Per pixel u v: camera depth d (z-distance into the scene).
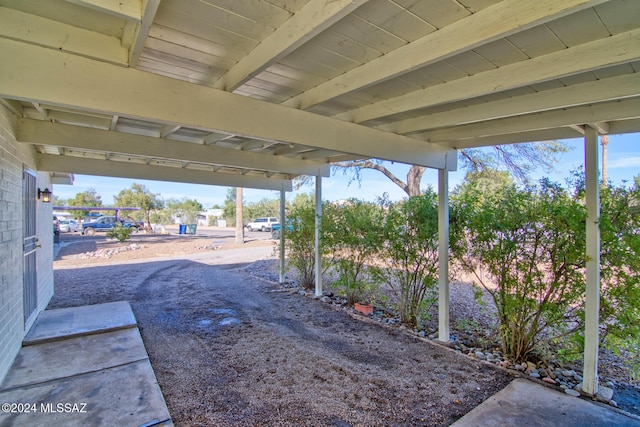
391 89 2.55
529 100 2.46
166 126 4.00
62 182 7.33
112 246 13.41
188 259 10.50
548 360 3.23
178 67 2.28
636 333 2.65
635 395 2.71
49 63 1.77
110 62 1.92
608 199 2.80
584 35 1.68
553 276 3.02
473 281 4.25
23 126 3.44
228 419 2.29
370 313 4.85
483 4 1.50
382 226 4.67
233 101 2.44
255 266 9.22
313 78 2.45
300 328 4.23
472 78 2.23
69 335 3.62
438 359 3.33
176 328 4.15
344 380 2.87
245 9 1.58
